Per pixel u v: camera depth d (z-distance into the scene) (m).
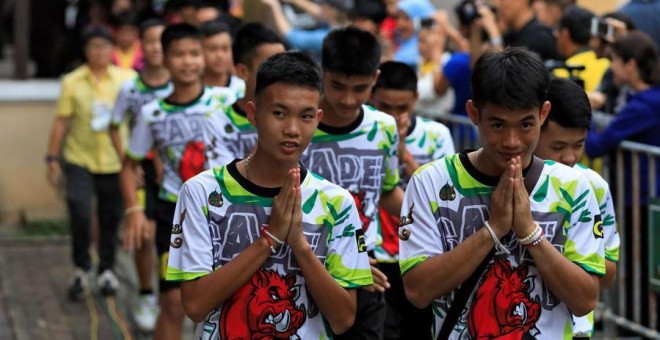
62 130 9.82
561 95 4.86
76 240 9.55
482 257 3.95
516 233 3.94
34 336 8.41
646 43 7.16
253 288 4.07
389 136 5.64
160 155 7.31
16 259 10.86
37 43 13.40
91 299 9.51
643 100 7.13
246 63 5.99
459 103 9.27
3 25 14.34
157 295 9.12
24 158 12.06
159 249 7.14
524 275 4.03
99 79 9.83
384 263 6.25
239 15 13.48
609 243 4.59
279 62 4.00
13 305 9.26
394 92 6.26
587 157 7.46
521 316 4.04
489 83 3.81
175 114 7.20
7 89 11.99
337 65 5.31
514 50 3.88
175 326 6.82
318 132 5.54
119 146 8.59
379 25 10.82
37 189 12.11
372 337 5.61
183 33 7.13
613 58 7.31
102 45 9.76
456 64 9.16
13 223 12.03
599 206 4.54
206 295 4.02
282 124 3.97
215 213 4.09
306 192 4.10
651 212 7.04
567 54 8.38
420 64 10.45
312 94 3.99
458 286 4.05
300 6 11.77
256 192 4.07
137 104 8.38
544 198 4.04
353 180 5.60
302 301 4.11
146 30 8.31
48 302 9.39
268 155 4.04
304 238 4.01
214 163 5.96
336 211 4.12
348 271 4.14
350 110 5.41
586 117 4.87
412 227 4.11
